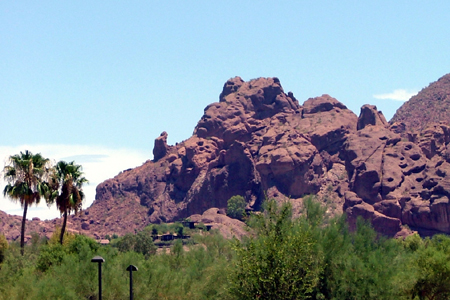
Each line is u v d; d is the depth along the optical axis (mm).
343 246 69750
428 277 71500
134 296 77562
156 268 82938
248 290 58250
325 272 65750
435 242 91812
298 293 58688
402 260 74062
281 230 60125
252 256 59000
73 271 79375
